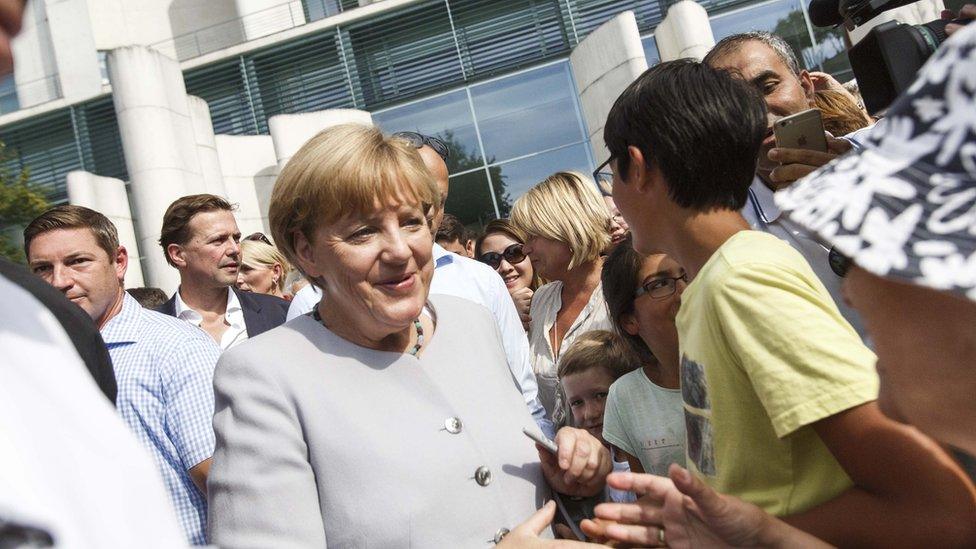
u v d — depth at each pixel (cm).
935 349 78
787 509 128
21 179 1622
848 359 119
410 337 172
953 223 74
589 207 351
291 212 159
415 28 1619
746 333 126
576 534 165
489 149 1557
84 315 187
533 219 356
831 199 83
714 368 134
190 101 1527
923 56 168
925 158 79
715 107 145
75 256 291
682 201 147
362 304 157
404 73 1609
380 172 154
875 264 75
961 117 76
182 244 398
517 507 158
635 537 135
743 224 149
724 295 130
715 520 118
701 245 147
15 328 74
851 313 209
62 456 67
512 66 1560
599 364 271
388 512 145
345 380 156
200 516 256
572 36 1556
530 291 464
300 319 169
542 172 1531
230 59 1677
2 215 1603
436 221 183
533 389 288
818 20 241
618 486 130
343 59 1627
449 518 148
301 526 142
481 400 168
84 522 66
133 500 73
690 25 1358
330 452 149
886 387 90
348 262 154
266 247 528
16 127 1712
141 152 1404
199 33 1928
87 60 1705
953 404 78
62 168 1691
